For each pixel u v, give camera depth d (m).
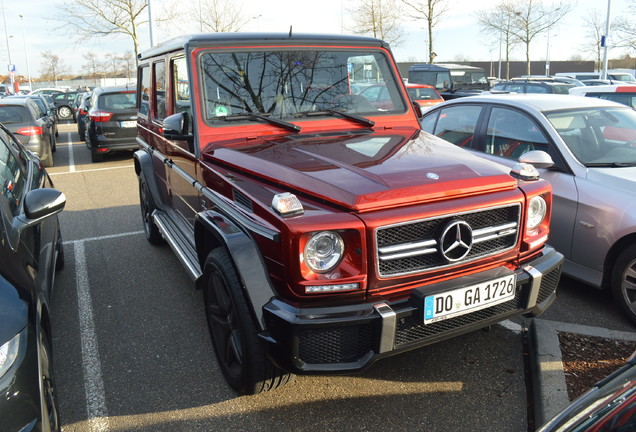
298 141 3.43
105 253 5.79
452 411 2.96
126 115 12.05
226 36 3.74
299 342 2.46
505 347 3.62
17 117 11.35
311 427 2.86
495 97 5.34
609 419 1.65
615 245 4.01
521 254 3.00
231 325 2.99
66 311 4.37
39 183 4.36
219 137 3.54
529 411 2.95
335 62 3.96
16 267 2.57
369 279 2.53
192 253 3.84
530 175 3.07
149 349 3.74
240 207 2.88
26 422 2.12
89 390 3.27
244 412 3.01
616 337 3.54
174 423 2.94
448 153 3.24
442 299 2.61
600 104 5.01
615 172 4.14
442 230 2.65
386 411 2.98
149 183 5.23
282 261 2.48
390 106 4.10
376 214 2.51
